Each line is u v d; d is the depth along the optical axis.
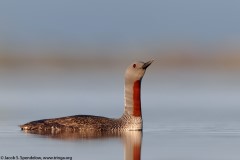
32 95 43.28
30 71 72.38
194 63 85.62
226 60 86.81
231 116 30.62
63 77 62.69
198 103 37.78
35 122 25.20
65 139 23.19
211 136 24.17
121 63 89.44
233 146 21.94
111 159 19.77
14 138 23.41
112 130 24.81
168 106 36.03
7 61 86.50
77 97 41.88
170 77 62.72
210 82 55.47
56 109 34.50
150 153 20.69
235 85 51.81
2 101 39.44
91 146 21.88
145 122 28.31
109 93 44.50
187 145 22.12
